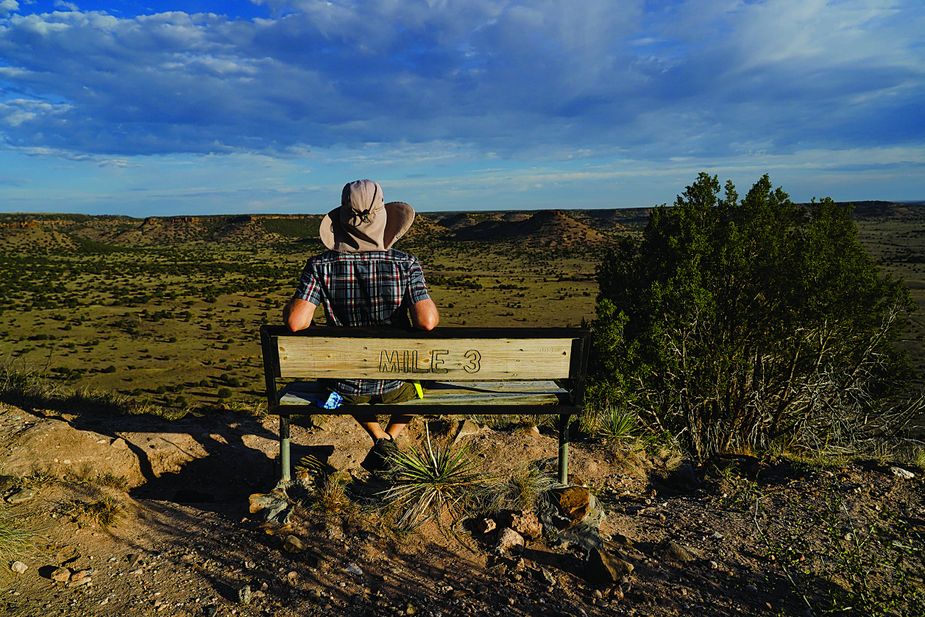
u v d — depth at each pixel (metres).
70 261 198.88
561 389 3.23
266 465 4.19
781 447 7.38
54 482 3.43
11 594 2.43
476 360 2.90
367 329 2.83
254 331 82.75
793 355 8.66
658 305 9.02
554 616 2.42
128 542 2.94
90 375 52.50
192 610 2.38
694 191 11.58
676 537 3.38
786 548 2.98
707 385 7.94
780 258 9.66
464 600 2.48
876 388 9.35
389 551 2.80
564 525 3.05
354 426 4.94
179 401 40.78
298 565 2.67
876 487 4.39
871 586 2.80
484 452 4.12
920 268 127.31
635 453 4.85
